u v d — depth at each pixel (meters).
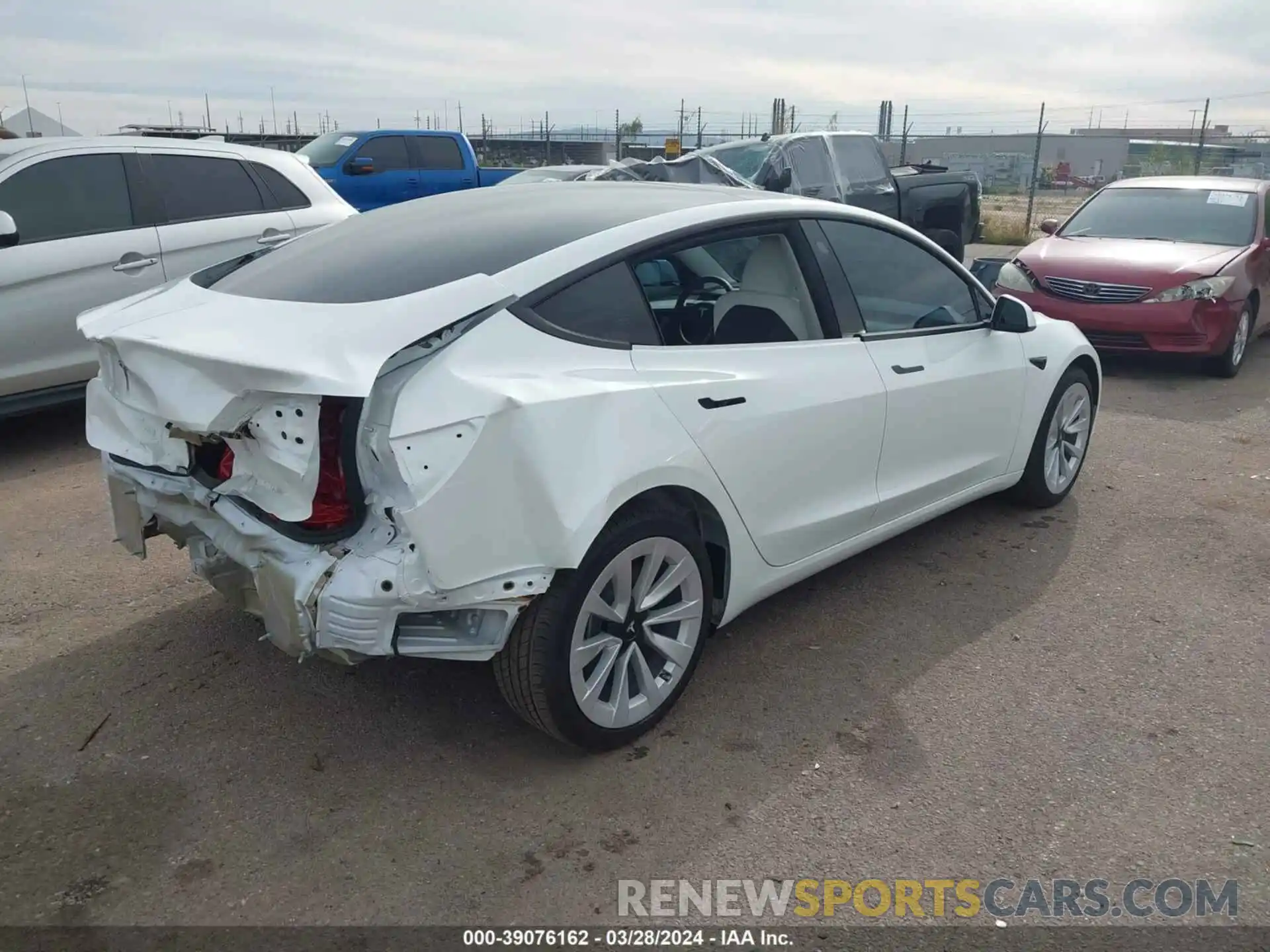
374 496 2.59
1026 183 41.91
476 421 2.57
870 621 3.99
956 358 4.27
